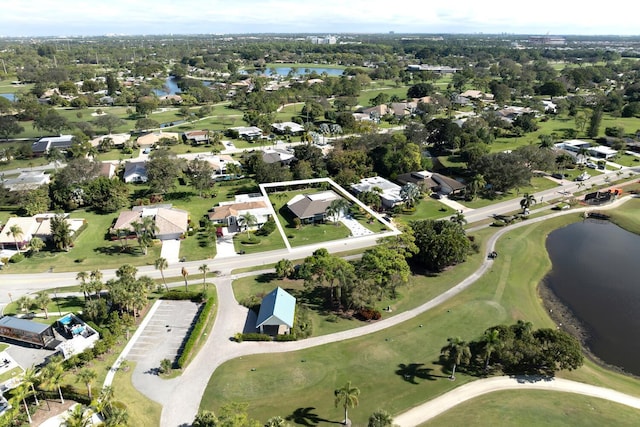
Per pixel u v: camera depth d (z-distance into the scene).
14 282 96.62
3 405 61.78
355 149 171.62
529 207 139.38
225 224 125.12
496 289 94.56
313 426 59.53
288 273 97.19
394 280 89.56
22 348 76.25
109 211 134.50
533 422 59.22
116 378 68.12
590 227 128.88
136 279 90.62
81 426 54.81
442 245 98.31
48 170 168.12
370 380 68.44
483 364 71.88
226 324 82.19
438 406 62.84
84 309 83.12
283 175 154.38
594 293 96.19
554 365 67.56
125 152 194.88
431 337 78.81
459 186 148.88
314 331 80.44
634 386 68.75
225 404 63.28
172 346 76.06
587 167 175.62
